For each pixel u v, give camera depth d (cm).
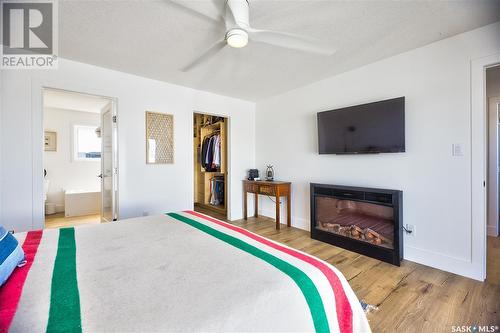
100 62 264
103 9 171
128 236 143
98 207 454
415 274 213
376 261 242
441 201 221
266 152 422
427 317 154
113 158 294
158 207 325
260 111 434
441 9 173
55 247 125
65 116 469
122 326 64
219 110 395
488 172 314
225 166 449
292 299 82
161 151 327
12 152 229
